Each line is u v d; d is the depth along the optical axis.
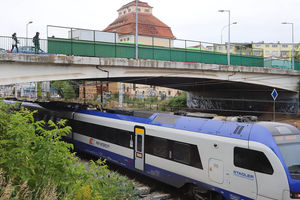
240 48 30.06
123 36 63.50
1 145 4.70
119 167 14.00
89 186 4.72
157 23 68.62
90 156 16.67
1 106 5.50
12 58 15.66
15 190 4.06
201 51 24.66
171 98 54.09
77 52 18.58
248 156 7.78
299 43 53.03
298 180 7.04
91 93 44.97
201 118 9.93
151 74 21.98
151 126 11.16
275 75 30.02
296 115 31.62
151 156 11.04
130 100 47.72
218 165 8.52
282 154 7.39
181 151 9.79
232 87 35.88
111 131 13.56
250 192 7.66
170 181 10.26
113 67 20.09
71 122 17.14
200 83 33.03
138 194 9.90
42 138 4.84
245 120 9.32
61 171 4.65
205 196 9.31
